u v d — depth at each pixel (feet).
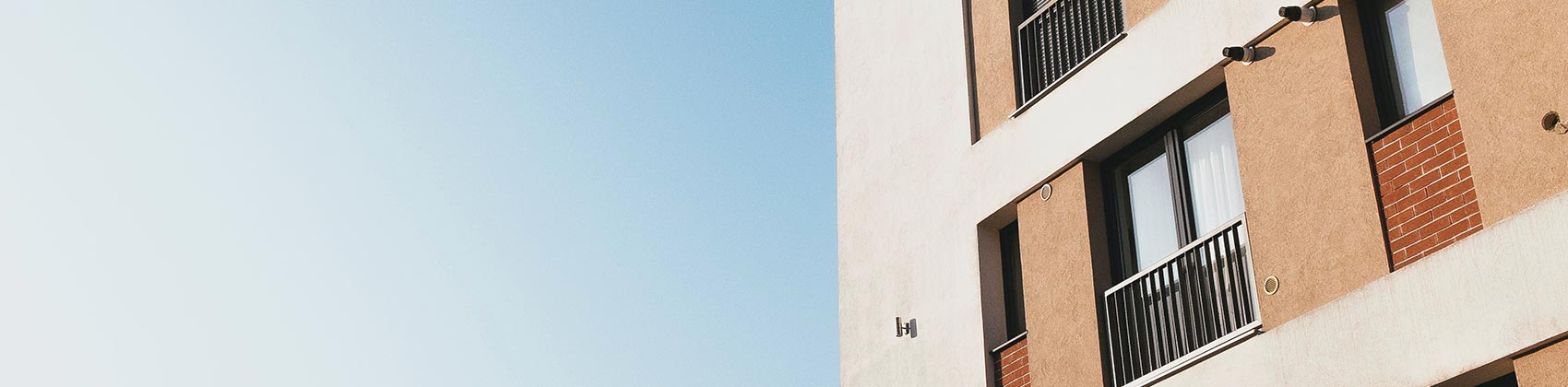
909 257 42.68
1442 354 25.71
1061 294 36.04
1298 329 28.81
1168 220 34.68
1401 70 29.40
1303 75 30.60
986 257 39.42
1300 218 29.68
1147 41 35.55
